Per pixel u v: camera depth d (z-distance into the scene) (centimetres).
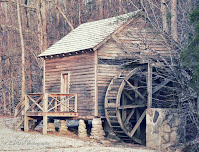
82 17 3959
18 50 3488
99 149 1468
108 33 1956
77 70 1998
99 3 3622
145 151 1511
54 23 4103
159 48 1969
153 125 1684
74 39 2147
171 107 1914
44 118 1839
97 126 1848
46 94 1852
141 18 1989
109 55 1944
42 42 3011
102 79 1917
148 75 1778
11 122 2423
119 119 1778
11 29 3306
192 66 1572
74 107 1989
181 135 1738
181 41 1744
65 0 3819
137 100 1934
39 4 3044
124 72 1892
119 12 3306
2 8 3462
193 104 1628
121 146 1675
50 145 1506
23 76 2755
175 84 1867
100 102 1902
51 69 2153
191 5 1852
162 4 2072
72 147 1509
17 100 3262
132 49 1953
